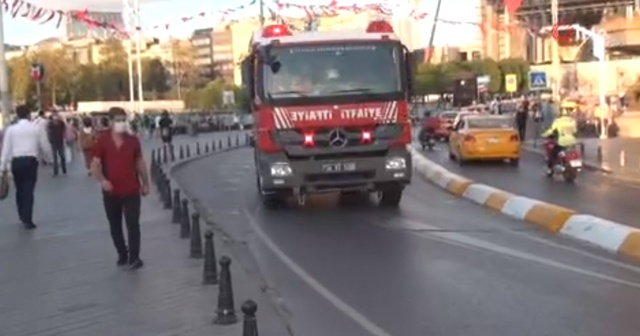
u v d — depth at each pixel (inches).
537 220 656.4
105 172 469.1
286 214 741.3
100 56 3634.4
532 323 350.0
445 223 666.2
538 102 2049.7
